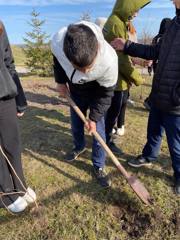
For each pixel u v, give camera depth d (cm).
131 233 296
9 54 275
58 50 271
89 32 230
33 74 1013
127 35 346
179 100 288
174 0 271
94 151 335
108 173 357
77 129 354
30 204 316
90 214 306
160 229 296
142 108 555
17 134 292
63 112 521
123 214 312
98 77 268
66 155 384
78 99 326
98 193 329
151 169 364
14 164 298
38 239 284
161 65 291
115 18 338
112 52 269
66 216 303
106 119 375
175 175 331
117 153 394
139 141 424
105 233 292
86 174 356
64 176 354
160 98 298
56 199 322
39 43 1020
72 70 271
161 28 388
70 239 284
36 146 410
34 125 468
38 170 363
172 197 324
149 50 319
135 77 357
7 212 309
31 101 577
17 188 306
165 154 393
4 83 260
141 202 318
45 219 300
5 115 277
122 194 327
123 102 411
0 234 288
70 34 230
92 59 231
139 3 329
